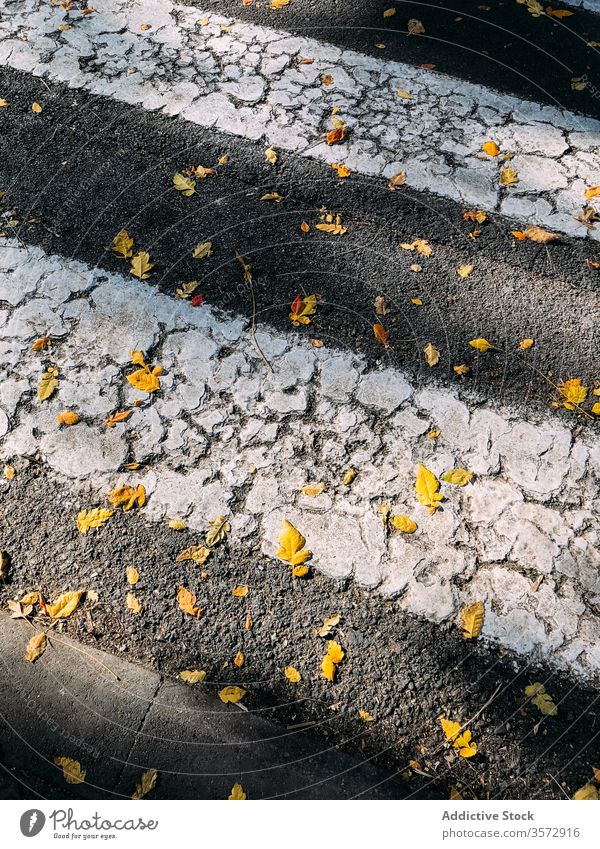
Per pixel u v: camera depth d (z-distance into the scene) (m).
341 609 1.87
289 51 3.13
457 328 2.37
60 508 2.00
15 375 2.23
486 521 2.02
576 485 2.08
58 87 2.95
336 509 2.02
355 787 1.67
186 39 3.15
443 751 1.70
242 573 1.92
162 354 2.29
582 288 2.48
